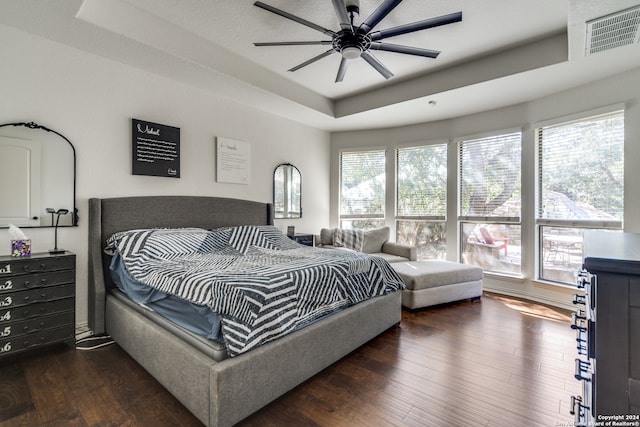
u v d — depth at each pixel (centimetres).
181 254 263
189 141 335
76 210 260
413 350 233
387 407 165
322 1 226
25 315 210
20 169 234
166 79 315
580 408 90
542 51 275
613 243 110
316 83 376
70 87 255
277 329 167
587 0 191
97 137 271
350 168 511
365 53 239
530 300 365
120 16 233
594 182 314
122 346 223
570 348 235
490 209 404
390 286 267
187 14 245
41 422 152
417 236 471
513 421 155
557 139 344
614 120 299
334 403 169
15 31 229
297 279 190
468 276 354
